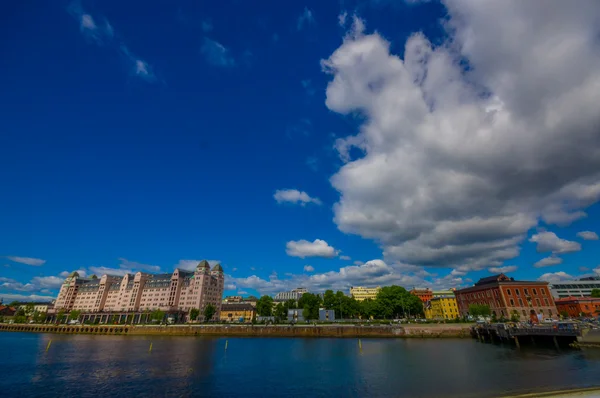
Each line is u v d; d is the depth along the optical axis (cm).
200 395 4003
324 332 11369
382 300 16550
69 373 5259
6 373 5269
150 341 10756
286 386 4356
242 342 10094
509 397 3447
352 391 4044
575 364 5156
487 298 15512
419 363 5738
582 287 19375
